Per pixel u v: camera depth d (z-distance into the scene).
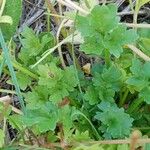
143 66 0.19
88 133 0.19
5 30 0.22
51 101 0.20
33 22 0.26
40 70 0.20
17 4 0.22
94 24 0.18
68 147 0.18
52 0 0.24
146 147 0.17
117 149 0.18
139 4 0.21
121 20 0.25
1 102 0.20
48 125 0.17
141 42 0.21
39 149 0.19
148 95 0.19
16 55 0.24
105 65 0.21
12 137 0.23
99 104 0.19
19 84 0.21
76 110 0.18
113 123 0.18
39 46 0.22
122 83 0.20
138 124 0.21
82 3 0.22
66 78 0.20
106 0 0.25
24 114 0.19
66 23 0.22
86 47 0.19
